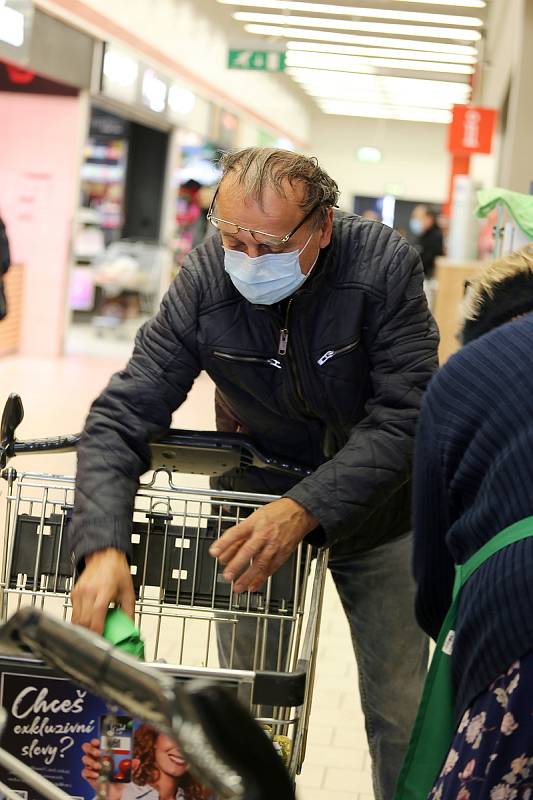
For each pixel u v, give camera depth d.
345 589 2.30
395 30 16.41
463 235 11.92
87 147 18.02
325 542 1.85
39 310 12.16
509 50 12.45
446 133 29.91
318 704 3.56
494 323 1.67
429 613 1.65
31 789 1.53
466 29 15.88
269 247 1.82
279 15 16.19
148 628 3.34
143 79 13.99
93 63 12.20
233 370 2.02
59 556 1.93
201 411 9.30
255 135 22.61
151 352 2.00
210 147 18.80
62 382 10.13
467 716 1.40
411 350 1.96
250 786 0.77
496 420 1.45
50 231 12.16
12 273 11.68
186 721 0.79
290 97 26.36
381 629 2.27
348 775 3.07
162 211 17.50
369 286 1.94
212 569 1.94
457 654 1.44
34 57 10.54
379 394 1.98
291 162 1.81
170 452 2.05
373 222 2.02
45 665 1.52
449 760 1.40
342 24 16.30
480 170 27.42
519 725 1.33
